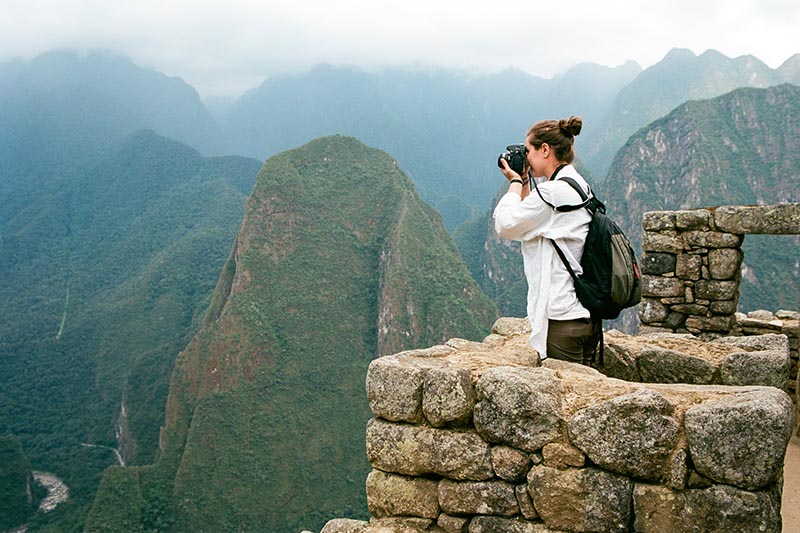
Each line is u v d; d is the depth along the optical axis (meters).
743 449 2.26
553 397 2.70
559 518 2.63
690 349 4.01
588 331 3.39
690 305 7.07
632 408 2.48
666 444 2.42
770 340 3.83
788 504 4.24
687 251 7.06
